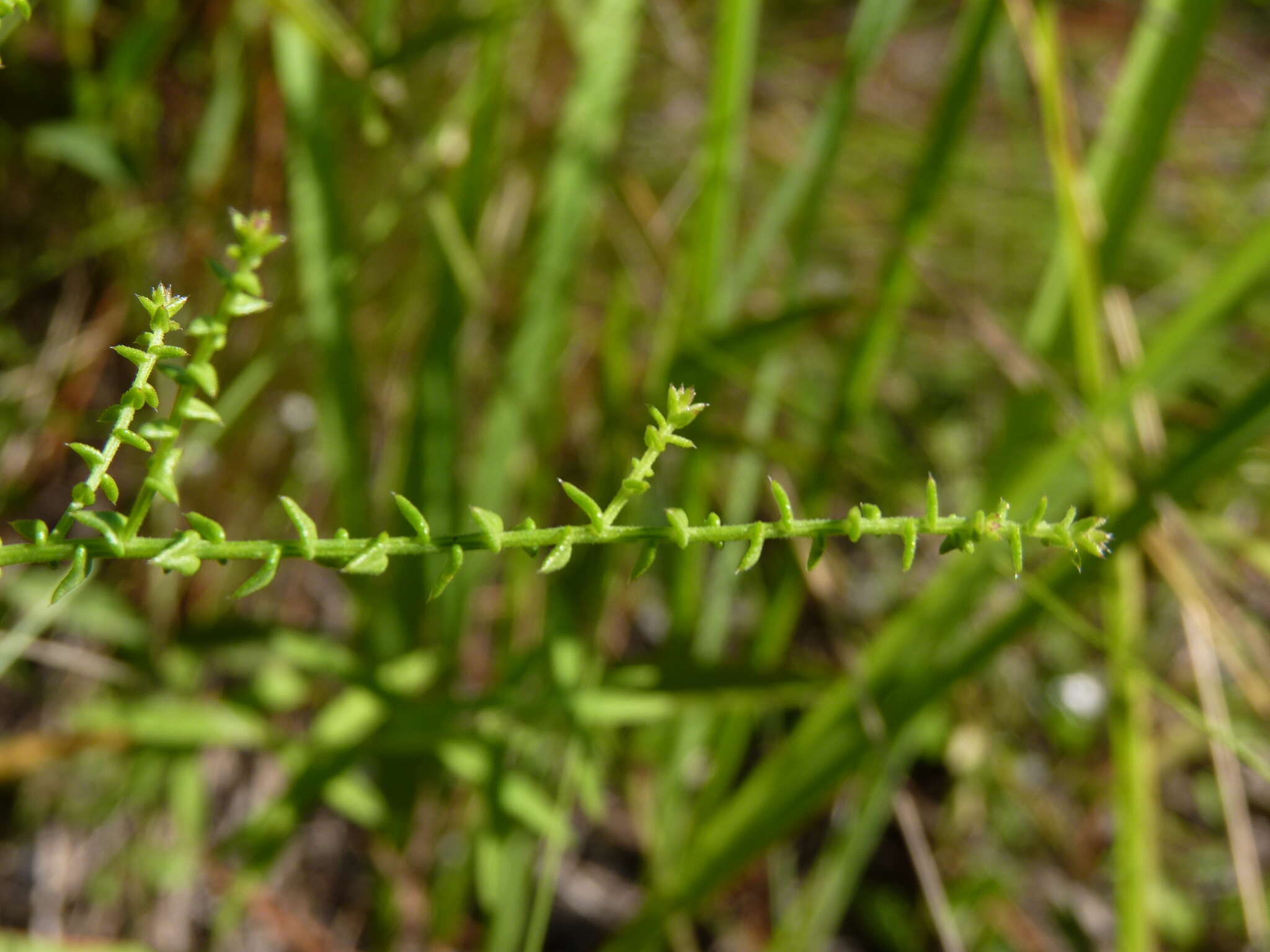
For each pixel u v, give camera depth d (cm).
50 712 26
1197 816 31
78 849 26
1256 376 32
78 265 26
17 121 23
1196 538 20
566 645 21
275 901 25
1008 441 23
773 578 29
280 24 22
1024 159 34
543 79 27
